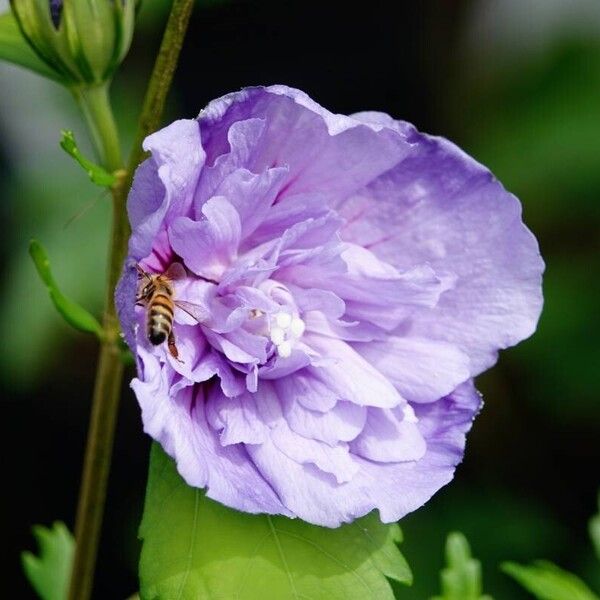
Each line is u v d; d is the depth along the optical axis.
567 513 0.78
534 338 0.73
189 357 0.45
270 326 0.45
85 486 0.49
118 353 0.48
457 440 0.46
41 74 0.49
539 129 0.76
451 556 0.52
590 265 0.74
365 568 0.46
